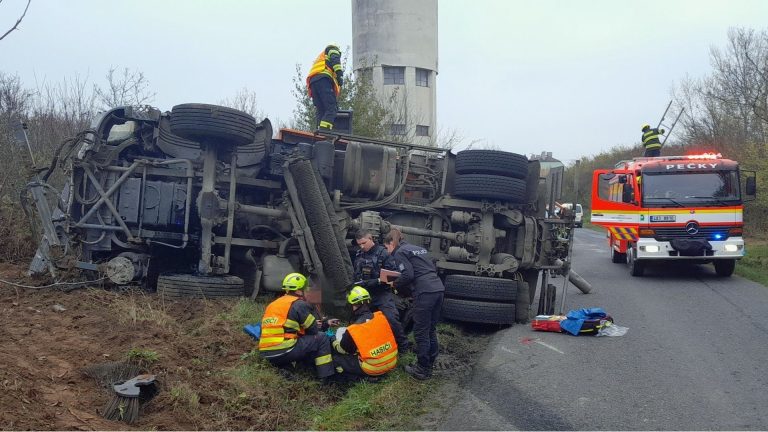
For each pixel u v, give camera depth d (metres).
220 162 8.83
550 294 10.32
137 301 7.71
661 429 5.27
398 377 6.73
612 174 16.48
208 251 8.36
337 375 6.58
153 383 5.39
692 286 13.55
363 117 18.05
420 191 10.18
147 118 8.78
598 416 5.60
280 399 5.89
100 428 4.57
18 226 10.35
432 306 6.86
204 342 6.71
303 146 9.02
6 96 12.24
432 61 27.34
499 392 6.34
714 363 7.23
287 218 9.09
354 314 6.95
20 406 4.47
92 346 6.04
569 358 7.48
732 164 14.74
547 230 10.26
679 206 14.61
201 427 5.10
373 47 26.67
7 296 7.46
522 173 9.68
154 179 8.82
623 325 9.38
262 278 8.82
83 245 8.44
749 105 26.52
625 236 15.48
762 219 24.88
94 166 8.45
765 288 13.21
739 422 5.40
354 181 9.54
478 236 9.52
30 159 8.70
